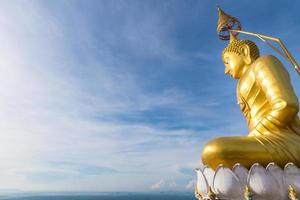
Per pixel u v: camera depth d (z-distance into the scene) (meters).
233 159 7.66
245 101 9.95
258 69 9.48
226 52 11.41
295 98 8.62
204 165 7.96
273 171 7.21
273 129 8.53
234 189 7.09
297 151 7.86
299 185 7.10
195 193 7.99
